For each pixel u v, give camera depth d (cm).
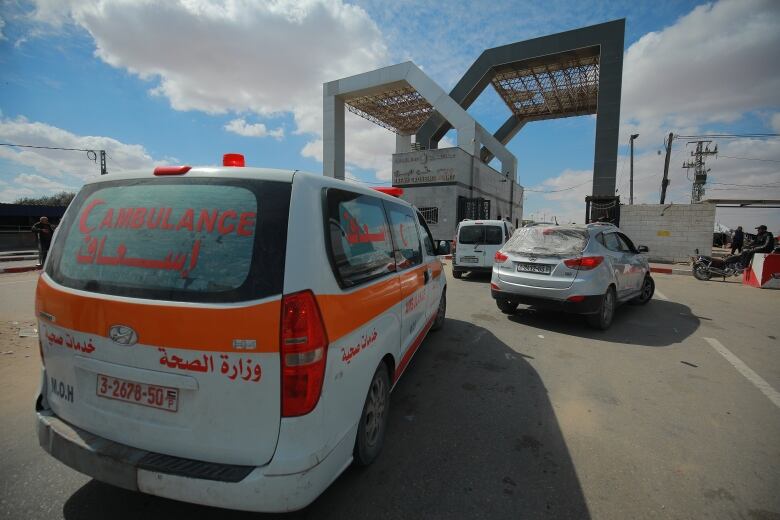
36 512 213
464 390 377
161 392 183
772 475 253
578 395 369
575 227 601
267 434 176
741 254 1173
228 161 238
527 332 573
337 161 3152
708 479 248
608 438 295
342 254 218
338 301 201
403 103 3628
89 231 210
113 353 189
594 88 3466
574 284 555
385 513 217
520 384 392
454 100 3062
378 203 301
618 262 623
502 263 631
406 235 363
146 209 201
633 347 511
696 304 803
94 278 198
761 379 409
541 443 288
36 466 250
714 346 517
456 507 222
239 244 182
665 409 342
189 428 181
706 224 1850
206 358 175
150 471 178
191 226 190
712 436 299
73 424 206
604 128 2562
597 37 2595
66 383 207
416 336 381
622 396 367
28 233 2419
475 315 673
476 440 291
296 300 177
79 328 197
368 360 237
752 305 795
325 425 188
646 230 1944
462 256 1104
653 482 245
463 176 2602
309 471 178
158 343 180
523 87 3512
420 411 335
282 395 175
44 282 215
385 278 279
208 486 172
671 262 1902
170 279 184
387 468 256
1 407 326
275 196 191
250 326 172
